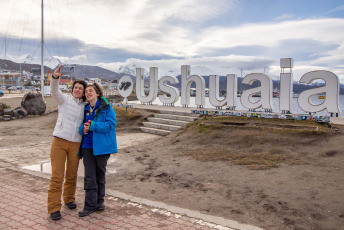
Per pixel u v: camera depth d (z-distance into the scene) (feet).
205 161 24.36
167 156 26.99
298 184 17.76
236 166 22.44
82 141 14.17
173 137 34.47
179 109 52.47
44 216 13.74
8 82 348.18
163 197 16.92
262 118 35.27
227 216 14.06
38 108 59.82
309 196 15.92
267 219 13.58
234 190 17.58
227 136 29.94
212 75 52.03
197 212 14.35
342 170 19.77
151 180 20.40
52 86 13.43
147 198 16.79
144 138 39.19
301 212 14.14
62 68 13.42
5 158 26.35
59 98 13.70
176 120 45.50
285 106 41.65
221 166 22.75
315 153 23.82
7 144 33.22
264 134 28.71
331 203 14.87
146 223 13.06
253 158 23.97
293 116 33.71
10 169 22.20
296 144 26.09
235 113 37.40
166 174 21.67
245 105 44.93
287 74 41.29
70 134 13.74
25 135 39.78
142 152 29.22
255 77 43.62
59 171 13.53
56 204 13.37
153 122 47.34
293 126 30.22
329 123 32.63
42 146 32.30
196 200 16.29
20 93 179.42
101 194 14.55
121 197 16.46
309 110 40.16
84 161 14.02
